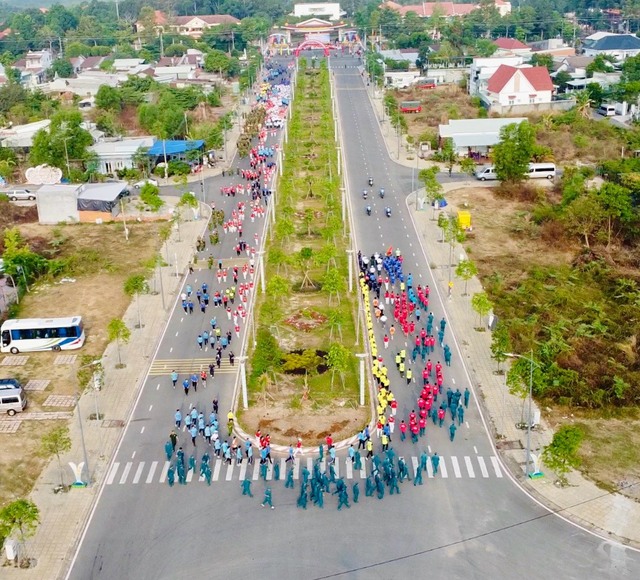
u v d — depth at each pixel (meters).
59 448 75.00
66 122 182.75
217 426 82.44
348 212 156.62
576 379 88.12
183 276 125.19
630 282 115.81
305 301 114.62
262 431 82.25
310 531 67.44
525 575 61.72
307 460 77.62
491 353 97.50
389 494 72.25
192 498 72.25
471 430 81.88
